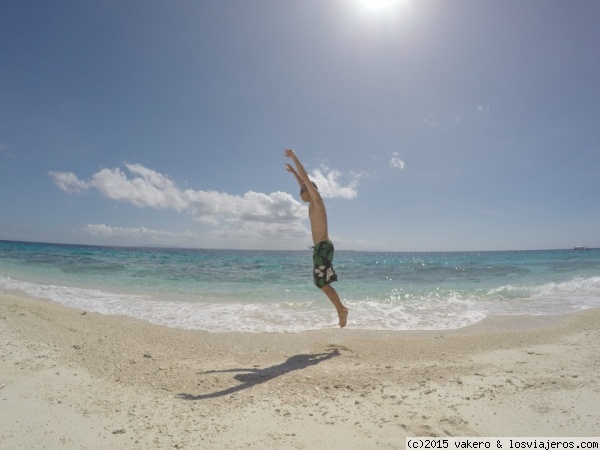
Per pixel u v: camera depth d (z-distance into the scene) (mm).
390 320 8258
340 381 4301
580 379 4188
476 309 9609
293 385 4156
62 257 23484
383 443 2916
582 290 12984
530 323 7980
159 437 2955
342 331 7102
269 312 8852
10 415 3215
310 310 9164
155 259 26156
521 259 35750
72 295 10352
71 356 4809
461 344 6137
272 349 5844
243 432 3061
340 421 3273
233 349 5781
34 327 5910
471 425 3209
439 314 8938
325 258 5594
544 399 3699
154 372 4469
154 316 8094
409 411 3482
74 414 3301
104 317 7496
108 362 4707
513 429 3139
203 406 3555
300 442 2914
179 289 12242
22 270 15242
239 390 3980
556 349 5535
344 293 12281
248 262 27250
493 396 3805
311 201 5758
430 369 4750
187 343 5973
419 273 19766
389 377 4453
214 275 16656
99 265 19016
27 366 4309
